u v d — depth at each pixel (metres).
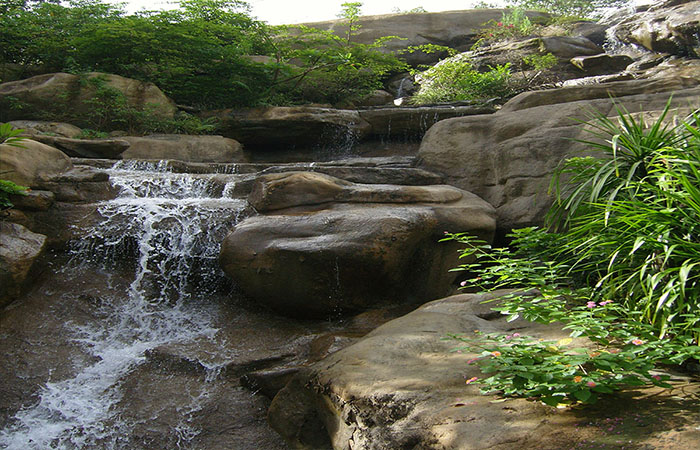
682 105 6.92
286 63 13.93
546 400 2.79
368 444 3.09
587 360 2.93
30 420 4.57
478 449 2.59
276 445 4.26
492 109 11.28
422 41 19.02
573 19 19.14
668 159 4.36
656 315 3.58
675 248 3.76
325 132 11.47
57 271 6.11
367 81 14.40
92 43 11.76
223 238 6.27
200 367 5.02
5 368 4.99
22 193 6.38
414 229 5.81
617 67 15.18
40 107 10.73
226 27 12.91
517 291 4.57
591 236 4.78
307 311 5.73
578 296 4.25
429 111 11.40
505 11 19.95
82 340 5.41
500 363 3.14
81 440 4.41
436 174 7.82
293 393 4.04
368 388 3.38
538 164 7.11
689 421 2.54
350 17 16.39
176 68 11.95
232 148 10.68
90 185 7.12
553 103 8.30
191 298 6.15
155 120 10.88
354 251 5.50
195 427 4.49
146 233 6.39
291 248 5.56
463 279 6.67
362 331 5.56
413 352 3.81
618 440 2.46
